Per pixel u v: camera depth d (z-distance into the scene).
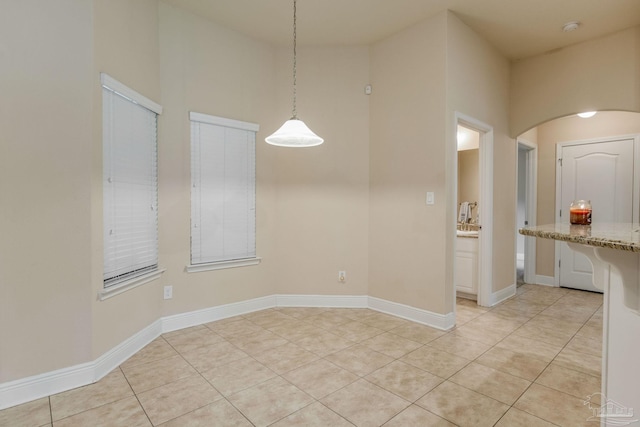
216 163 3.22
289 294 3.67
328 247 3.64
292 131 2.30
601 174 4.27
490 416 1.77
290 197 3.64
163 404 1.88
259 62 3.51
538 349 2.61
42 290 1.97
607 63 3.42
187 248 3.05
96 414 1.79
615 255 1.23
